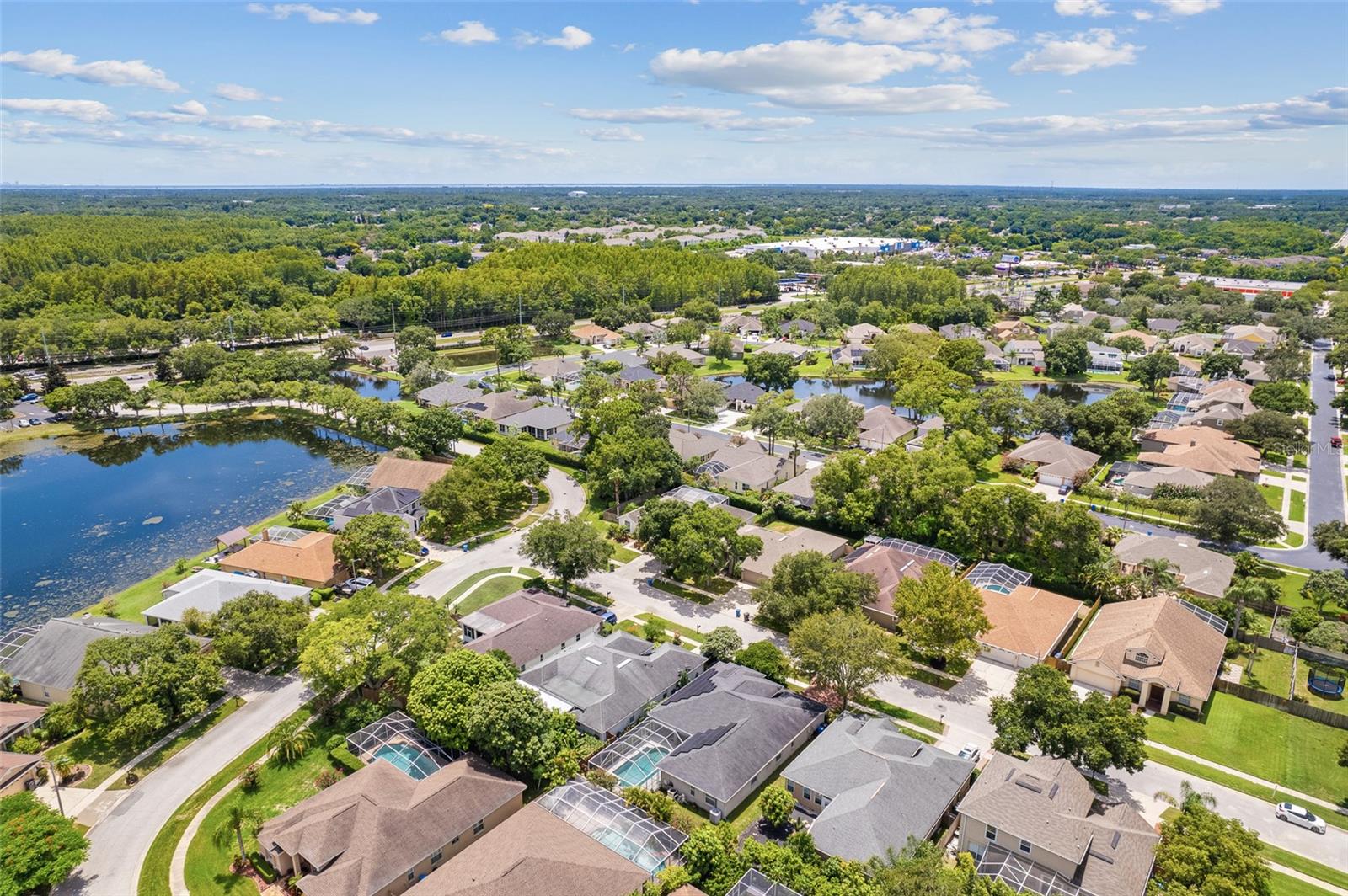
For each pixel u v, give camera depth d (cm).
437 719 6919
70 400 17950
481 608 9650
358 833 5944
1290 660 9112
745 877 5703
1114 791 7050
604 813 6338
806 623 8012
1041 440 15775
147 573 11275
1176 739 7788
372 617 8025
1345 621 9825
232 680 8606
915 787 6538
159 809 6700
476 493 12206
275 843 5925
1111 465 15525
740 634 9525
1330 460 15912
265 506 13700
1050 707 6925
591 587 10762
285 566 10719
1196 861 5400
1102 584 10131
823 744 7212
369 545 10544
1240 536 11944
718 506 11569
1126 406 16662
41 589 10762
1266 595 9812
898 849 5947
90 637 8469
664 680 8300
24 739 7369
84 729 7719
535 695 7306
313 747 7469
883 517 12056
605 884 5622
